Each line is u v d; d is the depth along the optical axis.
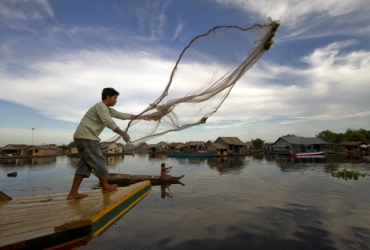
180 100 2.94
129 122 3.33
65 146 83.31
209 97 2.78
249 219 7.80
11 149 63.75
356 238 6.26
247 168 25.20
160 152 79.19
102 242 5.84
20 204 3.35
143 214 8.37
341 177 16.89
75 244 2.20
